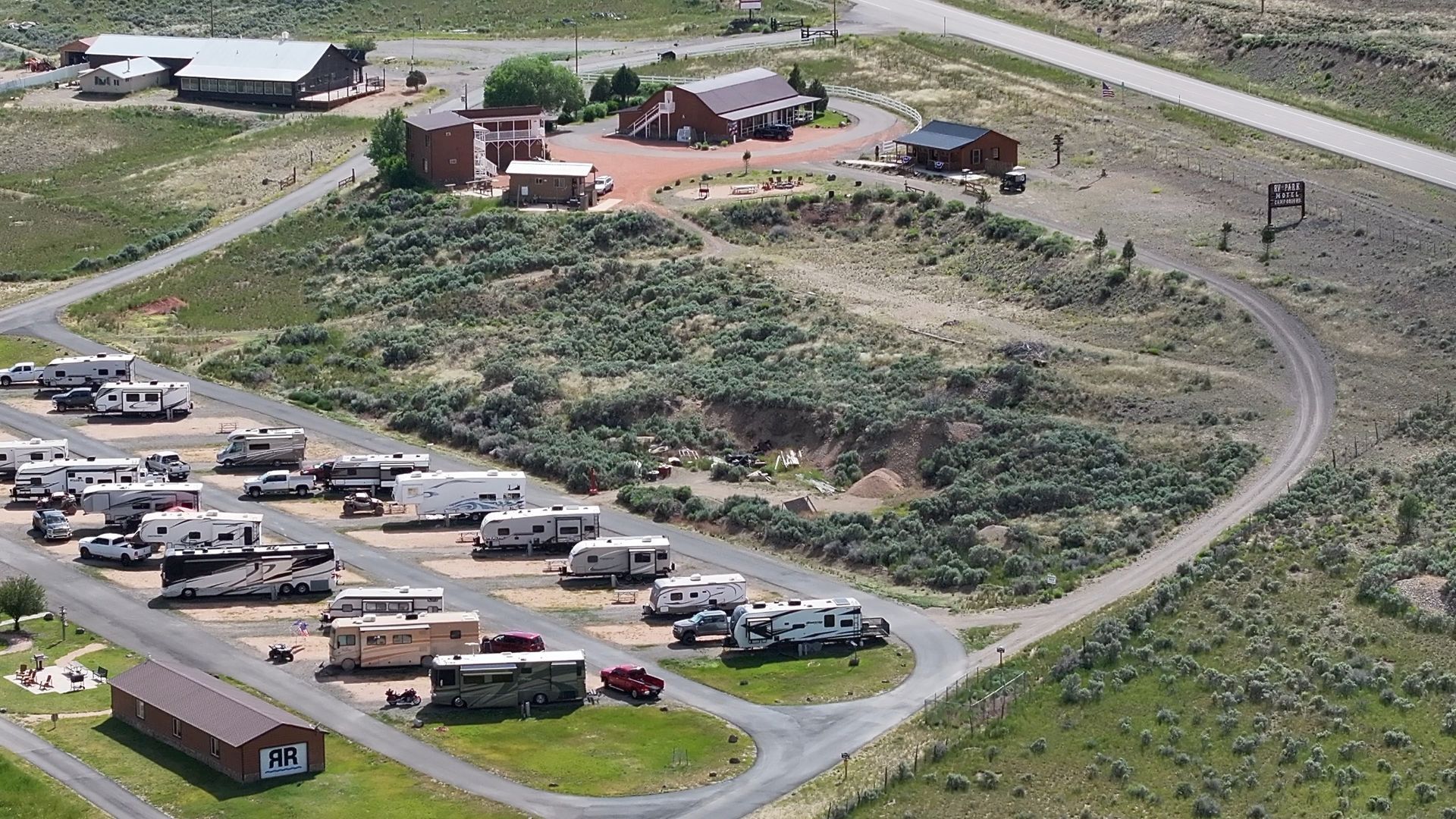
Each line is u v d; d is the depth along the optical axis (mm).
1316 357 161500
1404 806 98812
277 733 104438
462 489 144875
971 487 145375
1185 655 115688
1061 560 132625
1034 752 105500
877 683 116875
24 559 137500
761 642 121812
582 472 153750
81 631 124688
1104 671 114500
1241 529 132875
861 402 160125
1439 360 157875
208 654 121250
